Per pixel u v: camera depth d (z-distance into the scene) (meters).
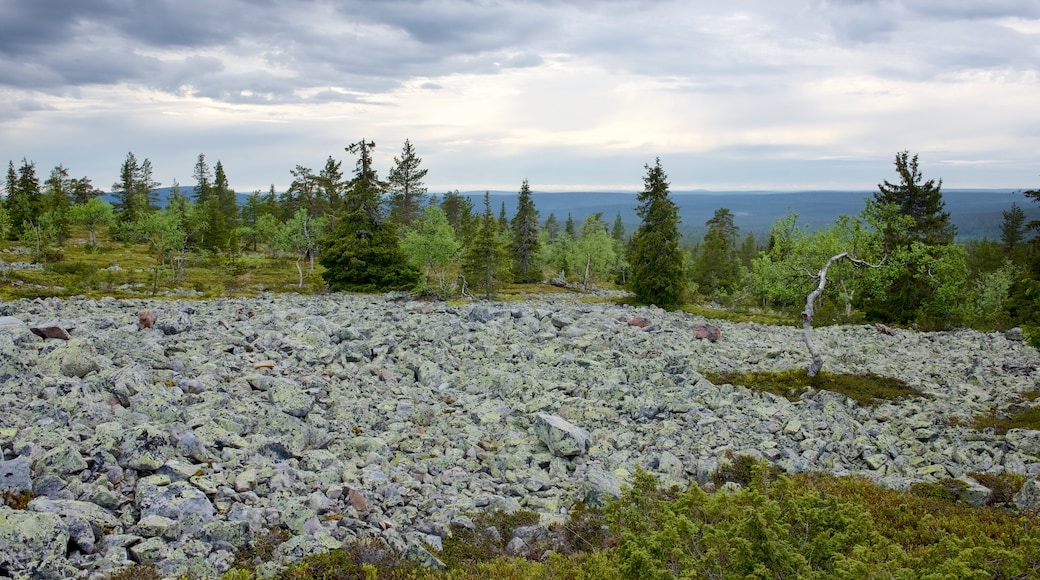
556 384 20.98
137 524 8.95
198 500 9.73
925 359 28.36
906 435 17.58
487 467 14.52
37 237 81.94
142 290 64.06
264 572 8.62
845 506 8.79
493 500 12.60
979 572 6.71
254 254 110.12
